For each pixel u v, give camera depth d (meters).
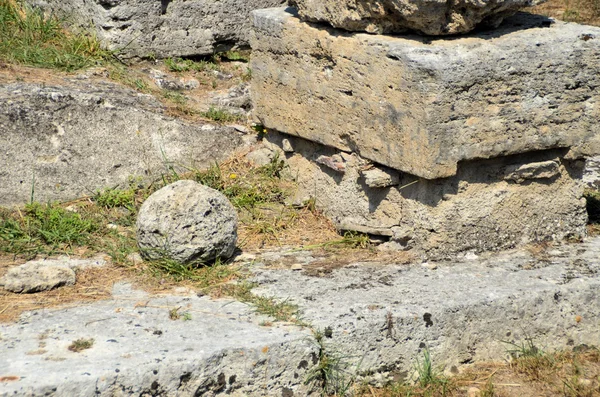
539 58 6.55
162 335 5.52
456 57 6.29
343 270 6.59
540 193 7.02
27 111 7.61
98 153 7.86
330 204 7.54
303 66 7.40
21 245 6.81
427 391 5.83
